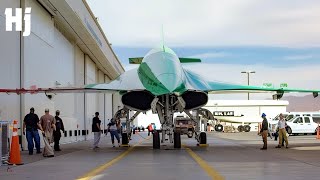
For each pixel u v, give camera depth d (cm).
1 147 1336
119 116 2388
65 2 2336
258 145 2406
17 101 2059
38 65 2352
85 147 2391
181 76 1914
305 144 2472
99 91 1972
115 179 968
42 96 2428
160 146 2203
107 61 4522
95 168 1210
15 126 1374
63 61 3048
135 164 1312
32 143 1814
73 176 1034
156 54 2030
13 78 1984
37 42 2331
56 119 2083
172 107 1997
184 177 984
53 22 2691
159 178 973
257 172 1070
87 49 3762
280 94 2406
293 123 4459
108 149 2150
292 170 1113
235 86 2173
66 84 3131
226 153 1752
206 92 2144
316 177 968
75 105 3456
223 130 7038
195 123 2303
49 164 1357
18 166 1306
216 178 956
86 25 3012
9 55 1931
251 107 7262
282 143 2200
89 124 4012
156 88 1836
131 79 2028
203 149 2030
